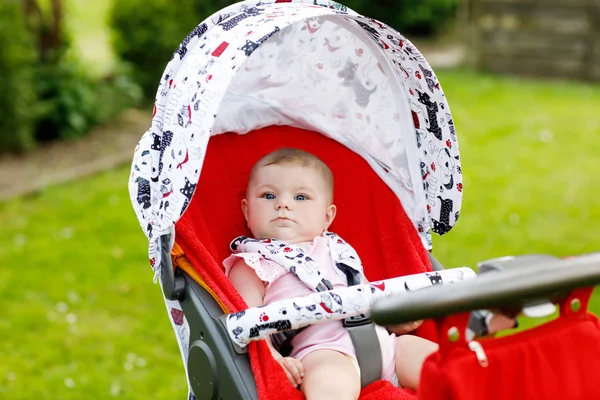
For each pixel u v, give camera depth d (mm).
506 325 1507
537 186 5715
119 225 5129
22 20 6223
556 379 1517
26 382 3471
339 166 2557
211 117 1820
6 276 4445
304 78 2443
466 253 4645
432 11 10484
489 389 1475
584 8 8805
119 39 7516
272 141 2553
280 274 2199
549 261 1479
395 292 1931
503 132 6969
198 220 2252
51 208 5414
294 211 2330
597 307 3949
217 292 1950
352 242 2512
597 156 6340
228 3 8734
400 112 2338
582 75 9016
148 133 2127
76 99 6863
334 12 1974
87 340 3828
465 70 9320
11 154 6414
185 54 2016
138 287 4340
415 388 2059
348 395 1882
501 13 9125
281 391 1833
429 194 2361
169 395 3393
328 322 2074
